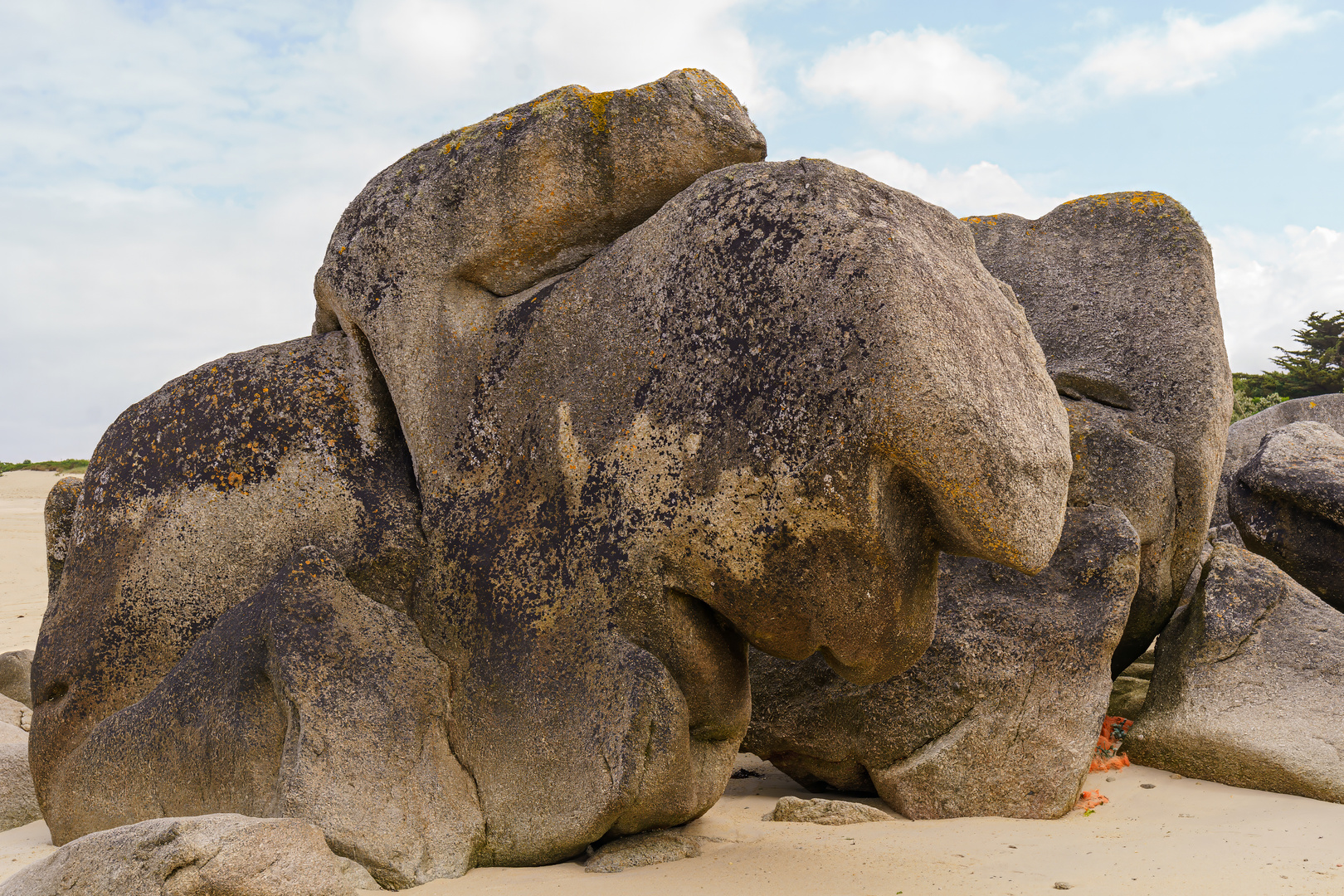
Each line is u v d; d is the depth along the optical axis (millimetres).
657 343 3402
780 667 4582
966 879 3131
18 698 5977
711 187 3443
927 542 3258
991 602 4445
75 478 4613
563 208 3773
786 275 3160
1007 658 4277
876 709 4348
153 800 3562
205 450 3992
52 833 3814
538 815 3391
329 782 3277
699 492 3254
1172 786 4336
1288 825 3664
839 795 4594
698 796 3576
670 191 3807
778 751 4578
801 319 3109
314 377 4035
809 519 3084
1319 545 5672
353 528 3854
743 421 3180
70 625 3996
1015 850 3514
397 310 3912
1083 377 5234
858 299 3031
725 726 3590
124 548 3996
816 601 3189
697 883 3160
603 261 3639
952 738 4223
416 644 3652
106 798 3650
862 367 2994
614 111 3787
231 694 3500
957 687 4250
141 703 3691
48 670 3967
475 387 3785
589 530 3473
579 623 3459
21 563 13500
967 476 2988
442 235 3879
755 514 3160
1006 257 5562
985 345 3172
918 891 3025
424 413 3865
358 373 4047
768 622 3270
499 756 3492
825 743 4449
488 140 3865
